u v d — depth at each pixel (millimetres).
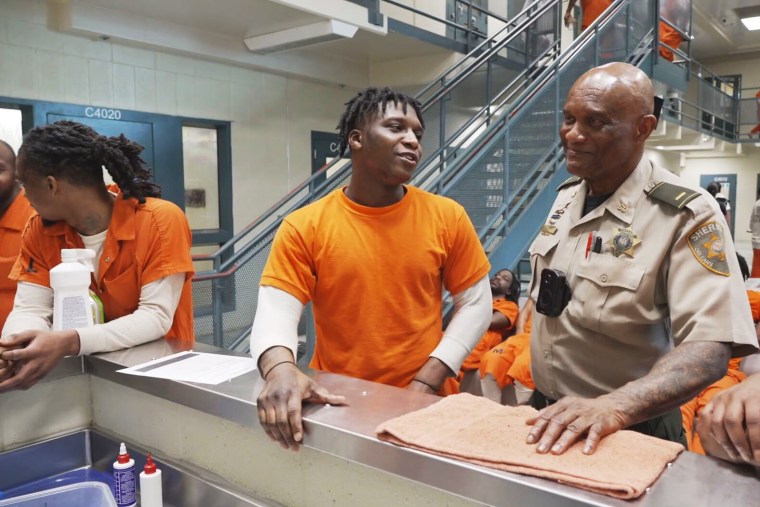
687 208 1089
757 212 5668
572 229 1304
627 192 1203
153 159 4938
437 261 1304
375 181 1248
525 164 3863
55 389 1276
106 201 1354
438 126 4762
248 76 5680
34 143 1229
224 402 975
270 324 1134
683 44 9320
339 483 889
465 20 6961
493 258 3533
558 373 1320
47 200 1273
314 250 1252
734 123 11508
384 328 1265
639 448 711
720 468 672
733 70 13812
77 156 1247
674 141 10234
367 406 909
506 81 5621
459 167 3555
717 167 13383
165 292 1352
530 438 739
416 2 6492
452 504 754
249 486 1036
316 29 4883
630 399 823
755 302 2654
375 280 1248
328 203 1299
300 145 6297
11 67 4035
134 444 1248
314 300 1315
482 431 774
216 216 5629
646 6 5758
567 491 625
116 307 1393
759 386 682
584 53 4531
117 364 1174
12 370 1124
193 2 4363
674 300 1074
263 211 5922
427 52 6477
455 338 1289
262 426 899
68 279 1252
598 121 1143
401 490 810
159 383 1087
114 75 4629
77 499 1080
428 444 735
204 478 1090
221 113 5465
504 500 665
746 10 10570
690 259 1062
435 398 944
